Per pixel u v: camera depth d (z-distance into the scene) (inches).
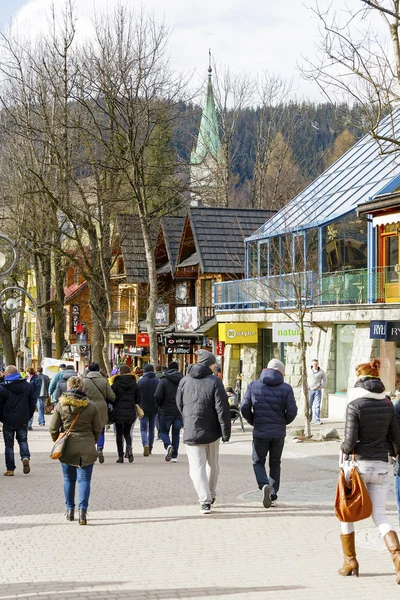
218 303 1819.6
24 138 1770.4
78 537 456.8
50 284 2039.9
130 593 340.5
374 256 1371.8
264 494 543.8
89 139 1636.3
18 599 330.0
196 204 2477.9
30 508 554.3
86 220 1707.7
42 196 1749.5
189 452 538.3
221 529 479.5
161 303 2299.5
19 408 722.8
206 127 2842.0
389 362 1283.2
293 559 404.8
